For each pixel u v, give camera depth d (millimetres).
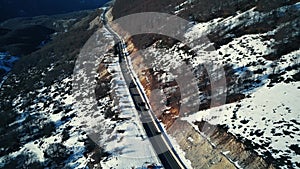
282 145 25859
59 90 56312
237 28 45750
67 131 41375
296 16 41688
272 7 46219
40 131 44188
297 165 23844
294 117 28016
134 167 30766
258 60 37125
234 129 29250
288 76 33031
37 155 38500
